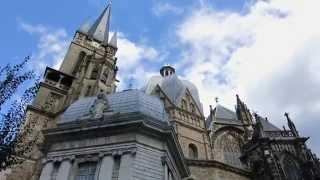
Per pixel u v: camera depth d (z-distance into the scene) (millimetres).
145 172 26156
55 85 54406
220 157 57406
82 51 66500
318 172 47438
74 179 26766
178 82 67625
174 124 55875
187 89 65500
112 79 59281
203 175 42812
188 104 63000
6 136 19859
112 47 70750
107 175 25734
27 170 39281
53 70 55938
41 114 47906
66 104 49281
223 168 44906
